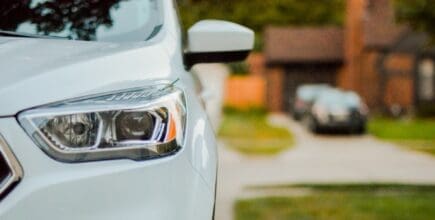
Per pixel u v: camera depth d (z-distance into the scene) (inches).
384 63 1115.9
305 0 1672.0
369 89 1123.3
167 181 78.6
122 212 75.0
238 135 714.2
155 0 116.0
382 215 235.9
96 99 79.0
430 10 470.9
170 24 110.3
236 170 388.5
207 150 90.0
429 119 1044.5
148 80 85.6
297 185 316.5
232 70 1279.5
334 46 1255.5
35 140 73.7
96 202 74.0
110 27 109.9
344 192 295.7
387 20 1120.2
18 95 75.4
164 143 80.0
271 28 1290.6
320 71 1269.7
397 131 773.3
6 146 72.2
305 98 967.6
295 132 790.5
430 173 381.4
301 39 1273.4
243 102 1181.1
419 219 229.6
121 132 78.2
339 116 751.1
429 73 1114.1
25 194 71.3
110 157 76.8
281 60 1248.2
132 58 88.7
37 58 84.4
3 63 81.4
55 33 109.3
